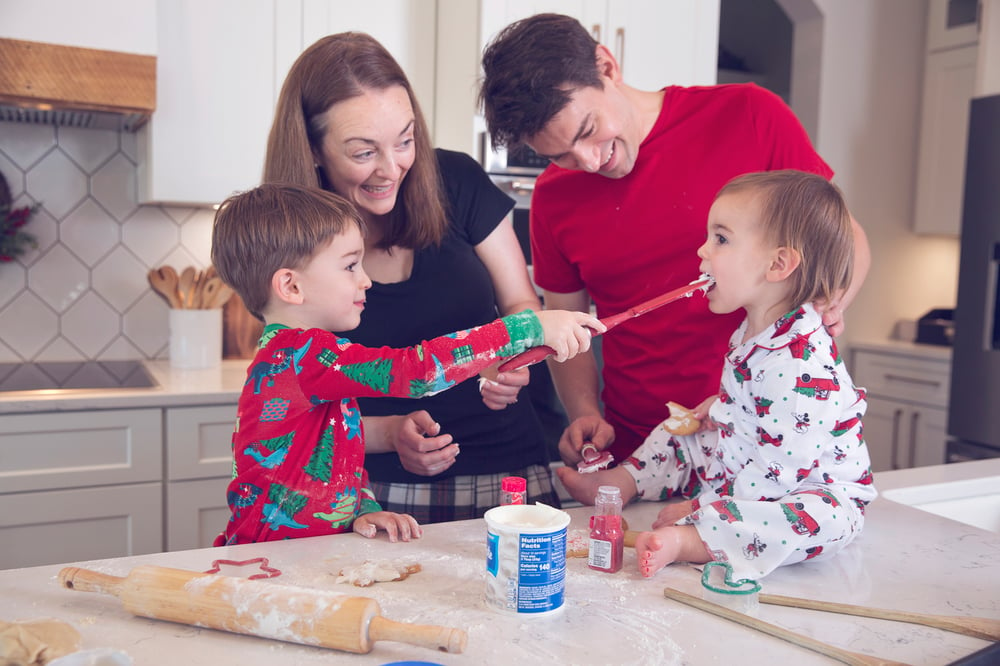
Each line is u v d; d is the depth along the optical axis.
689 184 1.39
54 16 2.11
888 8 3.56
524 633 0.78
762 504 0.96
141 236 2.65
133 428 2.11
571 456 1.31
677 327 1.41
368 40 1.20
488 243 1.41
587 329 1.07
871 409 3.49
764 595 0.86
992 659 0.71
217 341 2.56
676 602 0.86
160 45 2.32
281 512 1.08
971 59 3.38
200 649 0.74
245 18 2.41
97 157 2.58
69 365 2.53
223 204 1.15
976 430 2.91
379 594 0.86
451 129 2.63
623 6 2.69
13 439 2.01
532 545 0.81
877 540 1.05
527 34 1.23
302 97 1.18
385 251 1.31
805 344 1.02
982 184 2.88
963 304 2.95
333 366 1.02
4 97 2.10
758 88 1.42
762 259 1.06
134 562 0.93
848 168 3.55
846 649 0.75
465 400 1.36
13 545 2.03
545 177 1.53
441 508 1.34
